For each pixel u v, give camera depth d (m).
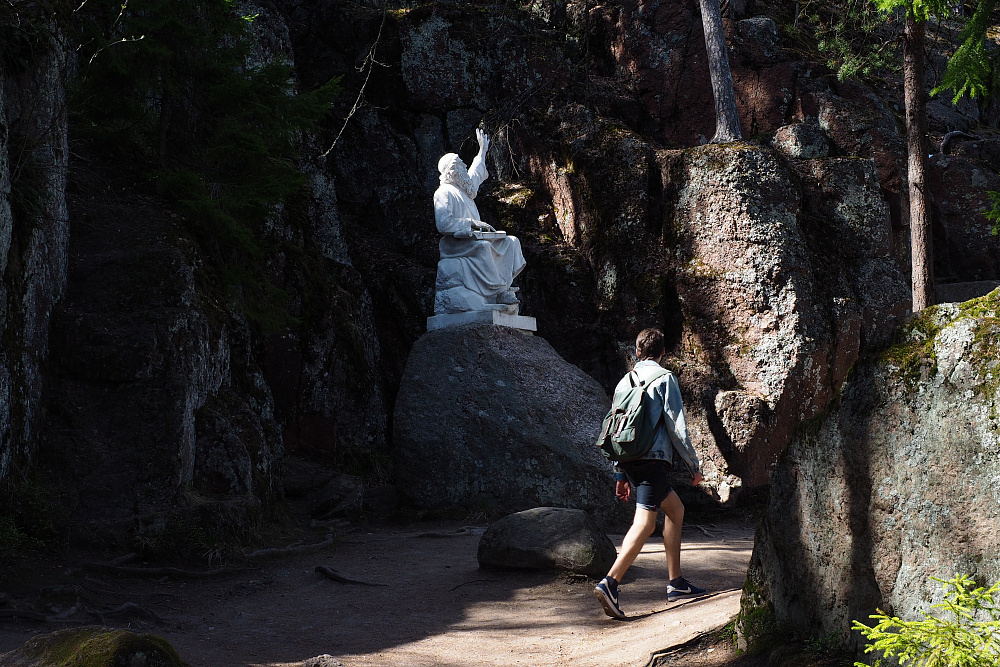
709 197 11.80
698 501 10.80
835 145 13.11
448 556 7.88
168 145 10.80
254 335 11.69
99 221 9.30
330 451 12.23
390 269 14.29
